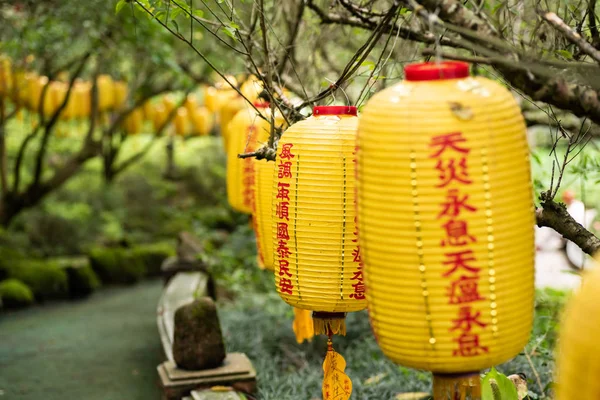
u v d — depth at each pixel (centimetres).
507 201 205
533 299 217
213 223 1258
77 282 1017
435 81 210
